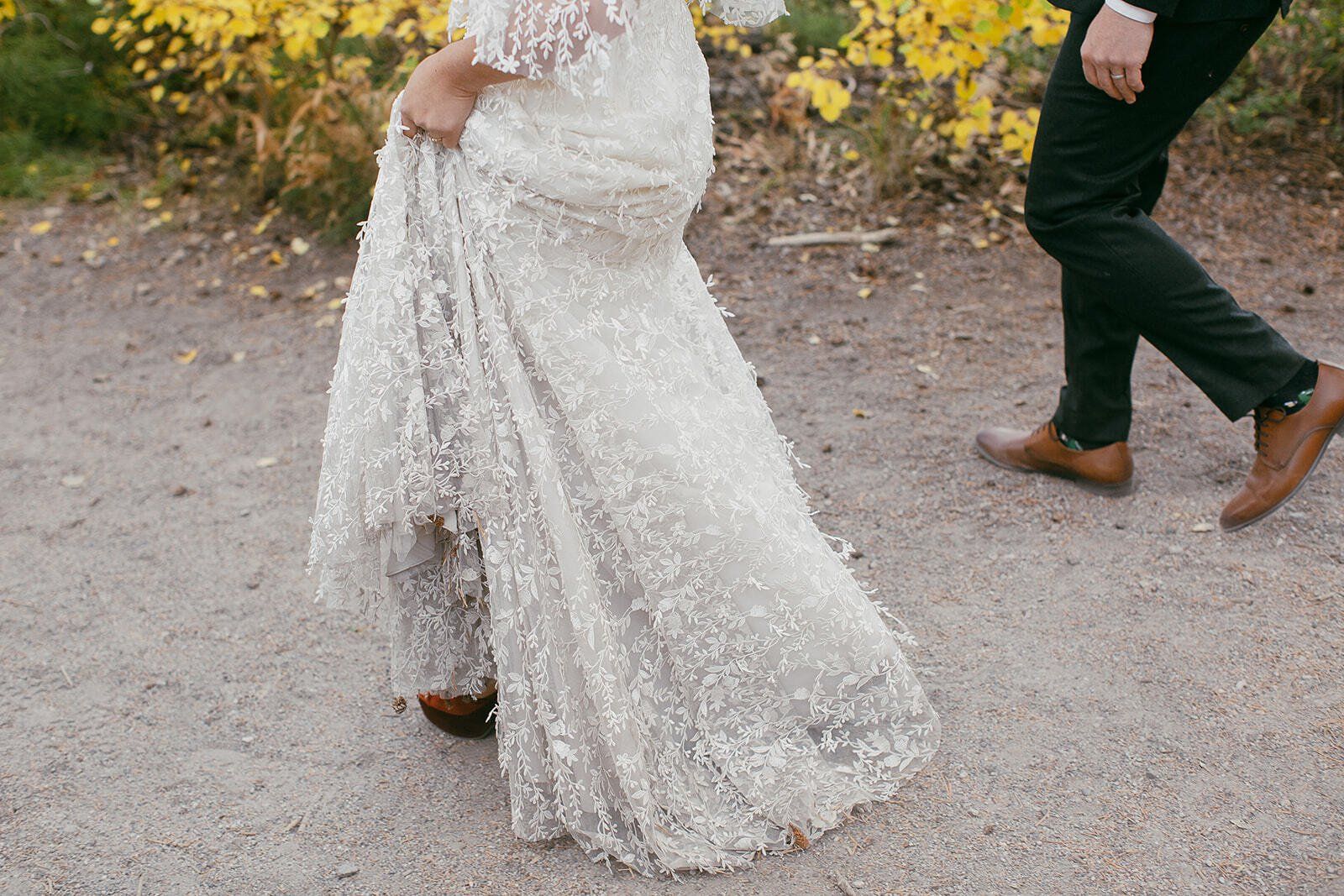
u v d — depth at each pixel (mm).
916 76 4824
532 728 1896
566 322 1794
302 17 4426
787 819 1949
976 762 2105
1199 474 3023
